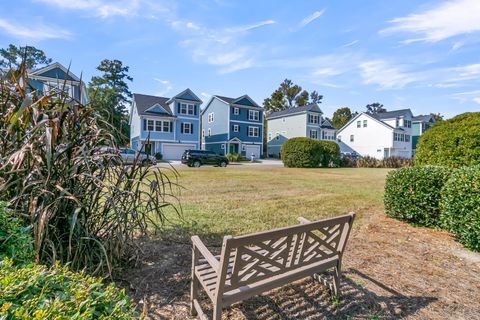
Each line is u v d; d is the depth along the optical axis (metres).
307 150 20.47
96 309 0.95
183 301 2.17
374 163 23.77
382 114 34.91
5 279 0.89
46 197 1.99
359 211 5.54
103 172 2.33
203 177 11.59
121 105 31.91
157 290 2.31
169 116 25.58
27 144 1.89
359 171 17.33
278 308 2.12
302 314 2.05
